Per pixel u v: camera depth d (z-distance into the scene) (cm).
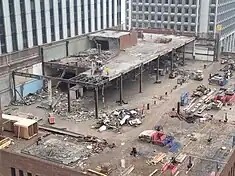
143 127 6138
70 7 9138
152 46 9781
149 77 9050
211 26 15425
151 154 5034
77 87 7744
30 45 8194
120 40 9400
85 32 9825
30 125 5444
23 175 5031
